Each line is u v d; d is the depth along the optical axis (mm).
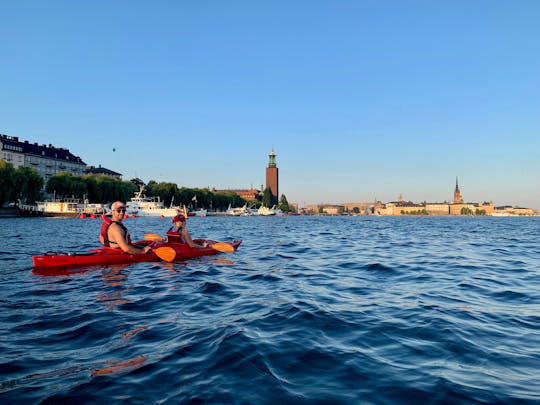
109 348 4312
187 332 4887
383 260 12859
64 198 78250
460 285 8383
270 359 3975
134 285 8133
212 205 140250
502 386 3363
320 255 14359
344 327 5133
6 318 5535
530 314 5895
